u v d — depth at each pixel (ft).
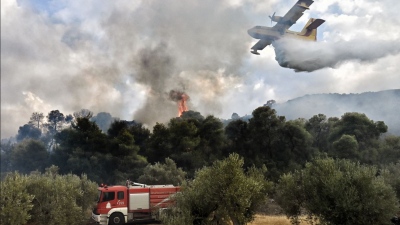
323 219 80.33
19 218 81.35
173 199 107.65
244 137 252.01
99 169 228.22
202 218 87.92
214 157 241.35
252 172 110.01
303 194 92.02
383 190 75.82
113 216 114.42
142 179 182.39
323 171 87.10
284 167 226.58
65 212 100.37
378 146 239.50
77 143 238.89
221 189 83.92
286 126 242.17
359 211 73.61
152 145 251.80
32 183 99.66
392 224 78.28
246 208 85.81
